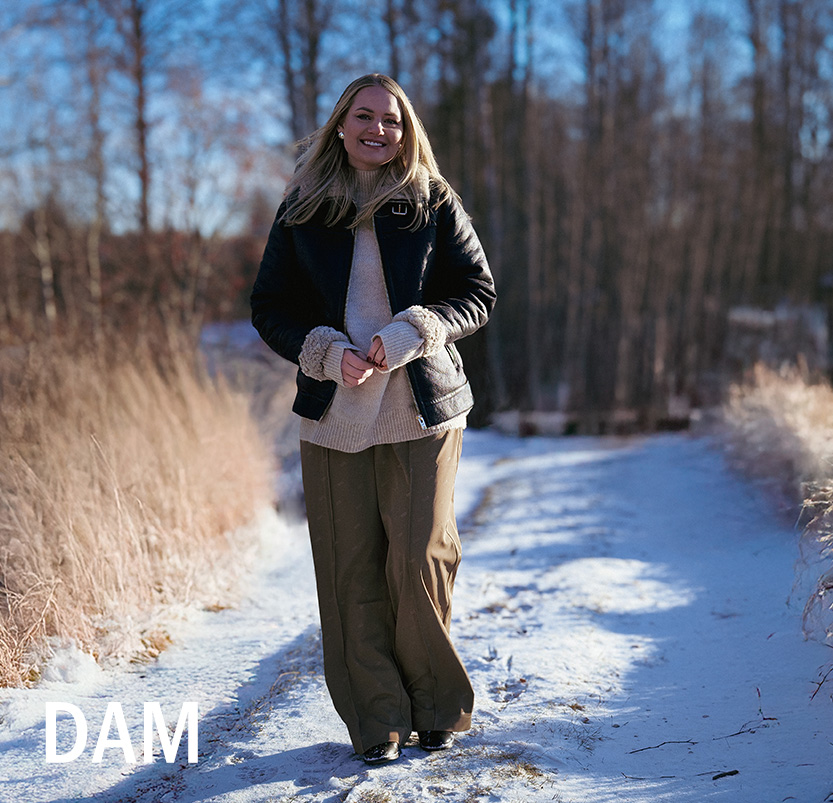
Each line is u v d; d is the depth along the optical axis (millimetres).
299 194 2436
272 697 2949
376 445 2385
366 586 2428
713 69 25250
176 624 3791
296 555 5094
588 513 6043
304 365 2316
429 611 2367
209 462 5316
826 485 4070
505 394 19266
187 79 14516
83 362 5863
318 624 3771
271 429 7129
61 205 14750
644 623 3650
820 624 3080
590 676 3014
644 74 23625
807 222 26297
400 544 2359
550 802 2107
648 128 23562
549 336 22578
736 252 25656
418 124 2436
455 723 2400
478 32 19078
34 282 14961
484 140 19375
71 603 3502
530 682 2945
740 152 26500
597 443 12344
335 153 2443
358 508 2406
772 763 2254
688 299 22672
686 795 2123
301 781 2295
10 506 3832
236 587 4379
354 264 2393
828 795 2016
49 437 4504
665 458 8203
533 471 8461
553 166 25562
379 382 2352
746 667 3023
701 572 4395
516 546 5098
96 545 3832
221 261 16953
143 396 5551
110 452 4527
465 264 2473
